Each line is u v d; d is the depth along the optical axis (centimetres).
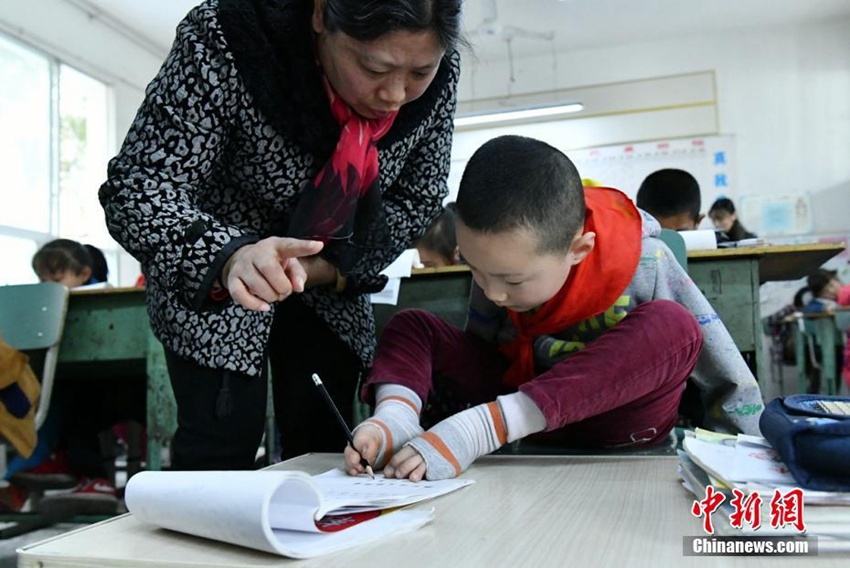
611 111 649
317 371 128
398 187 123
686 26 619
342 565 48
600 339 95
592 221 108
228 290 86
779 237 611
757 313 181
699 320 112
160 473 63
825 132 611
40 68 505
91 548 54
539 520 59
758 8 591
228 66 95
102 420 258
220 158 106
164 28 586
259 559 50
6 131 477
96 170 561
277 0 97
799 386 503
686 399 181
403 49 83
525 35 593
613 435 109
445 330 119
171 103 95
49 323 203
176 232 88
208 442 110
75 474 249
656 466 86
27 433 202
